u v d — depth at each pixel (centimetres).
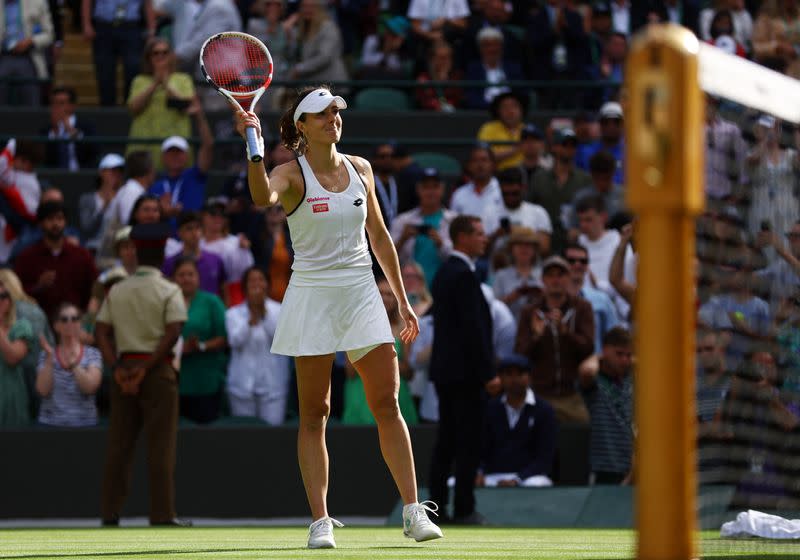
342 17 6397
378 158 4778
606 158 4775
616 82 5572
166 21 6156
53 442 4041
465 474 3406
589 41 6119
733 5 6272
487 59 6056
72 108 5681
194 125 5825
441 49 6072
